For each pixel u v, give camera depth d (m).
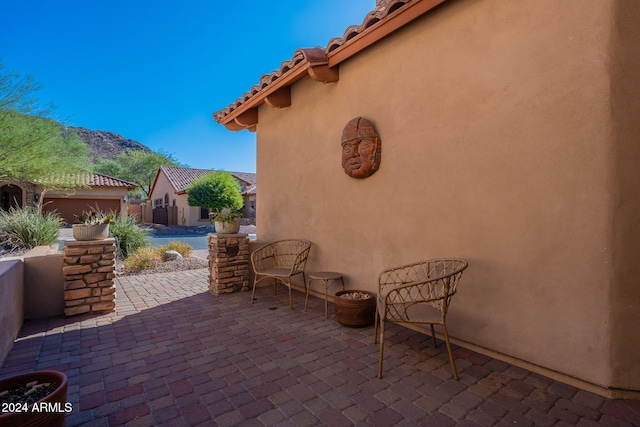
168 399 1.93
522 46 2.24
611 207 1.88
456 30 2.63
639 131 1.86
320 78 3.68
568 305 2.05
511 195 2.31
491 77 2.41
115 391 2.02
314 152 4.19
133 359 2.46
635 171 1.86
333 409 1.83
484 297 2.48
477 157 2.50
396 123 3.14
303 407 1.85
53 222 5.78
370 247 3.43
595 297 1.94
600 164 1.91
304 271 4.37
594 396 1.92
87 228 3.50
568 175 2.04
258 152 5.44
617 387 1.89
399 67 3.10
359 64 3.52
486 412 1.78
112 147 104.44
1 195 15.18
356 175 3.42
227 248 4.41
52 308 3.43
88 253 3.47
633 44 1.85
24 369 2.30
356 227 3.60
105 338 2.86
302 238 4.41
